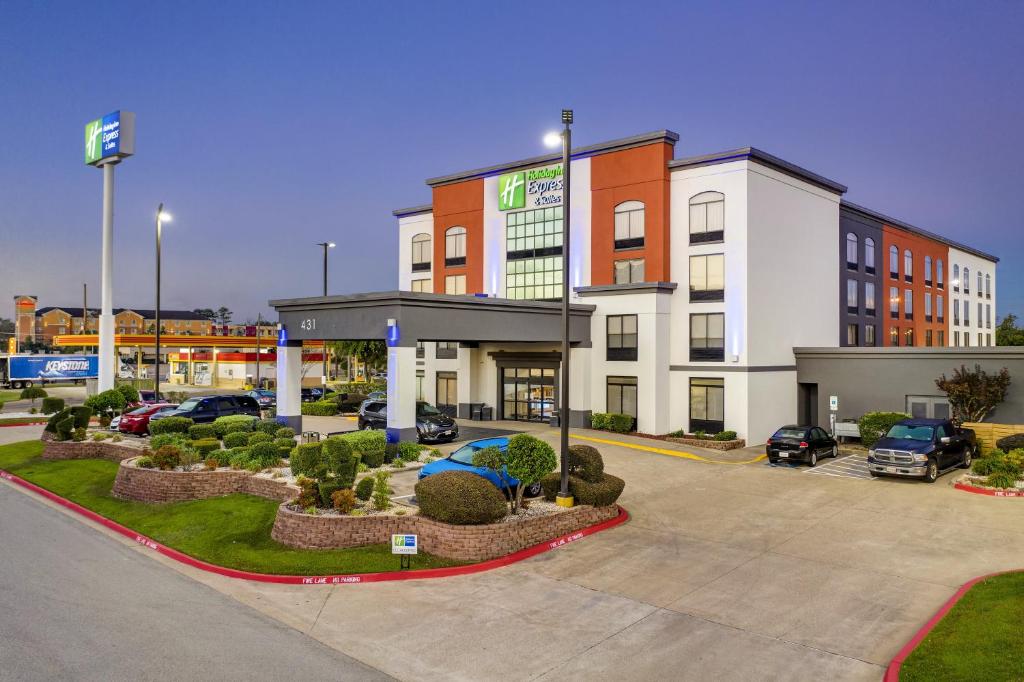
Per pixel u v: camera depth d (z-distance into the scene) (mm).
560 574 13430
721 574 13258
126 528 16938
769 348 30719
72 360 64812
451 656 9977
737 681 9109
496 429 32250
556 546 15219
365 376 71438
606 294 32062
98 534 16672
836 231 36125
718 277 30156
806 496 19781
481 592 12516
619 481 17484
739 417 29359
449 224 39344
